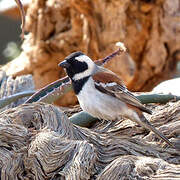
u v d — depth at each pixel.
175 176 7.46
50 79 16.61
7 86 13.34
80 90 10.24
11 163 8.21
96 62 10.70
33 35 16.73
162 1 16.38
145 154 8.62
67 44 16.06
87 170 7.81
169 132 9.30
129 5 15.93
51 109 8.92
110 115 10.12
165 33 16.62
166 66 16.92
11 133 8.45
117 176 7.68
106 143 8.64
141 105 9.73
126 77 15.42
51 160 8.05
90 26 15.70
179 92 11.88
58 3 16.12
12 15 23.69
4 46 30.14
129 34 16.23
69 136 8.66
